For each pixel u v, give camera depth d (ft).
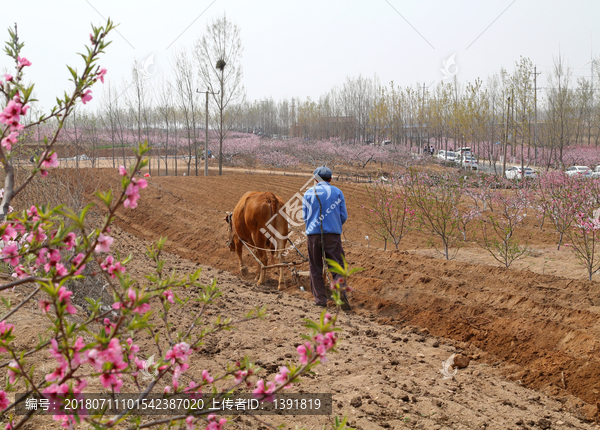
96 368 5.30
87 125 69.46
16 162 20.97
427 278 23.09
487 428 11.10
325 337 5.98
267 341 16.37
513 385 14.16
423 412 11.73
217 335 16.63
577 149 121.70
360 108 195.31
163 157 142.41
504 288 22.07
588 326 16.49
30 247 5.97
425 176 38.01
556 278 22.98
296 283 25.11
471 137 106.42
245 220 26.30
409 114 153.79
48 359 12.18
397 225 38.47
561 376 13.94
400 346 17.02
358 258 28.96
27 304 16.11
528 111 87.35
